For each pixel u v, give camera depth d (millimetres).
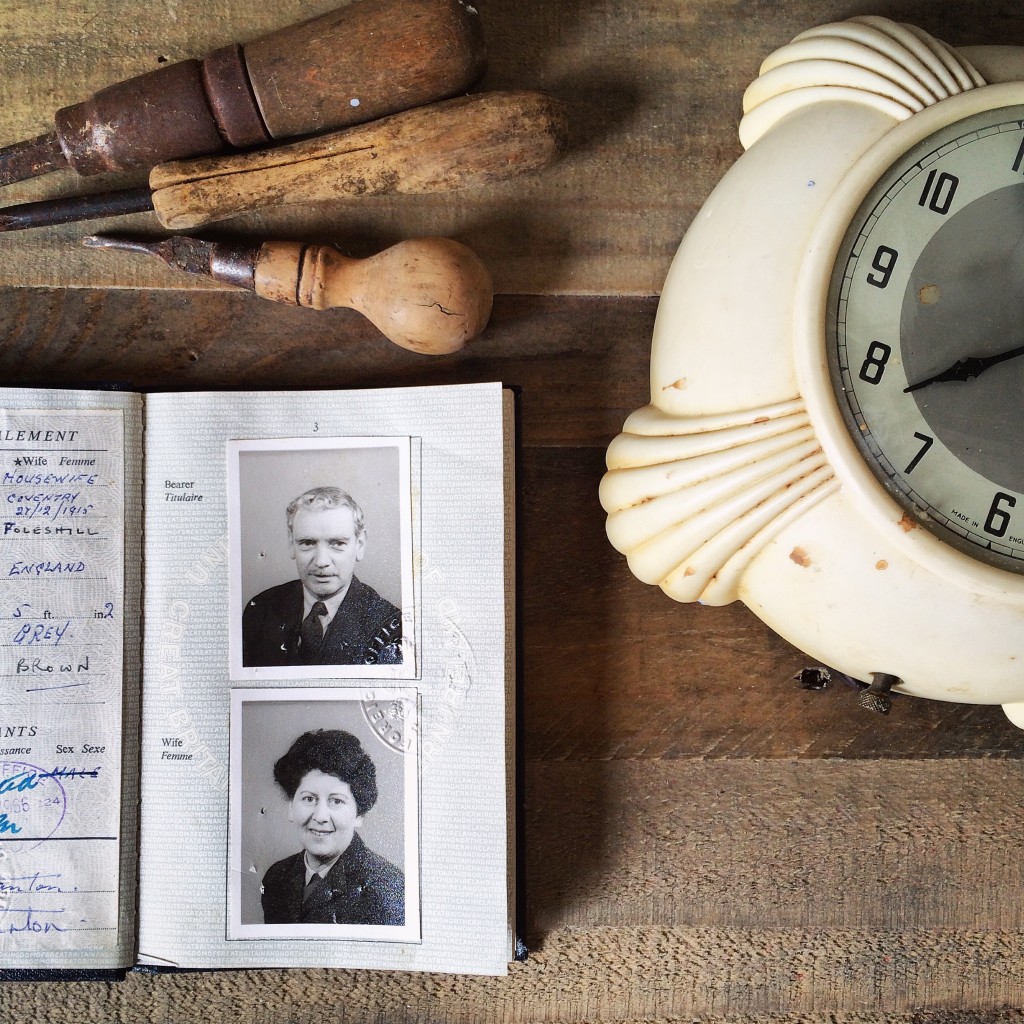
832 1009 599
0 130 581
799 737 597
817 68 492
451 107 514
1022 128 469
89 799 573
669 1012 597
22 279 583
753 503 467
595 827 595
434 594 571
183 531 578
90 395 571
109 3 583
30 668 572
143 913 576
